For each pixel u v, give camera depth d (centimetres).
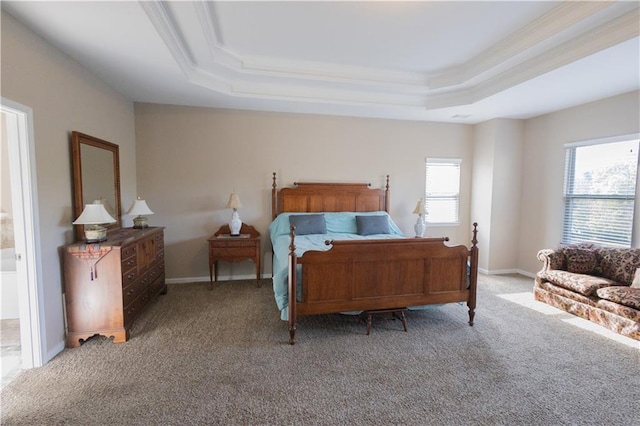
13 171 209
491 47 295
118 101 355
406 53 310
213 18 246
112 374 216
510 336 276
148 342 262
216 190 434
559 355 244
